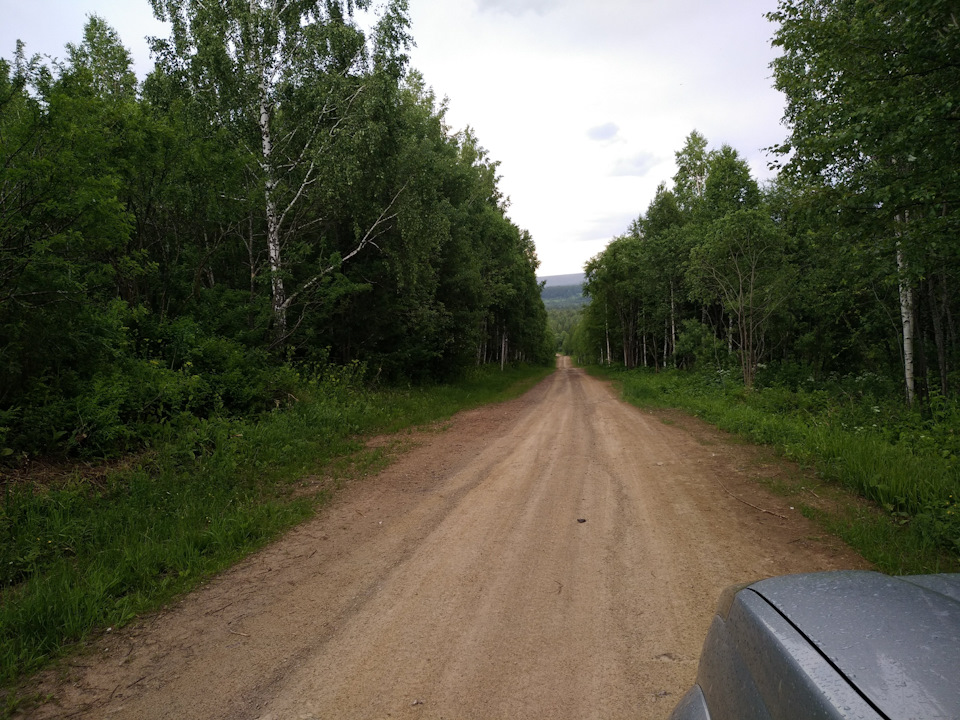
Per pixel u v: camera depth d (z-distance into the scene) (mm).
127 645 3535
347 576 4523
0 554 4742
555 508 6227
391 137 17500
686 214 34438
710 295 20500
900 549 4582
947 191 7488
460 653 3252
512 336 53000
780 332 21344
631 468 8180
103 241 8797
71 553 5156
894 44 7270
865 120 7176
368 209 18406
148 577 4516
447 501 6676
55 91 8203
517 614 3723
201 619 3865
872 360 20609
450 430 12656
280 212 16984
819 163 8312
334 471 8398
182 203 12805
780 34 9227
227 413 10648
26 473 6719
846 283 14742
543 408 17844
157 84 15234
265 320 14516
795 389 17938
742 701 1395
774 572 4262
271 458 8656
